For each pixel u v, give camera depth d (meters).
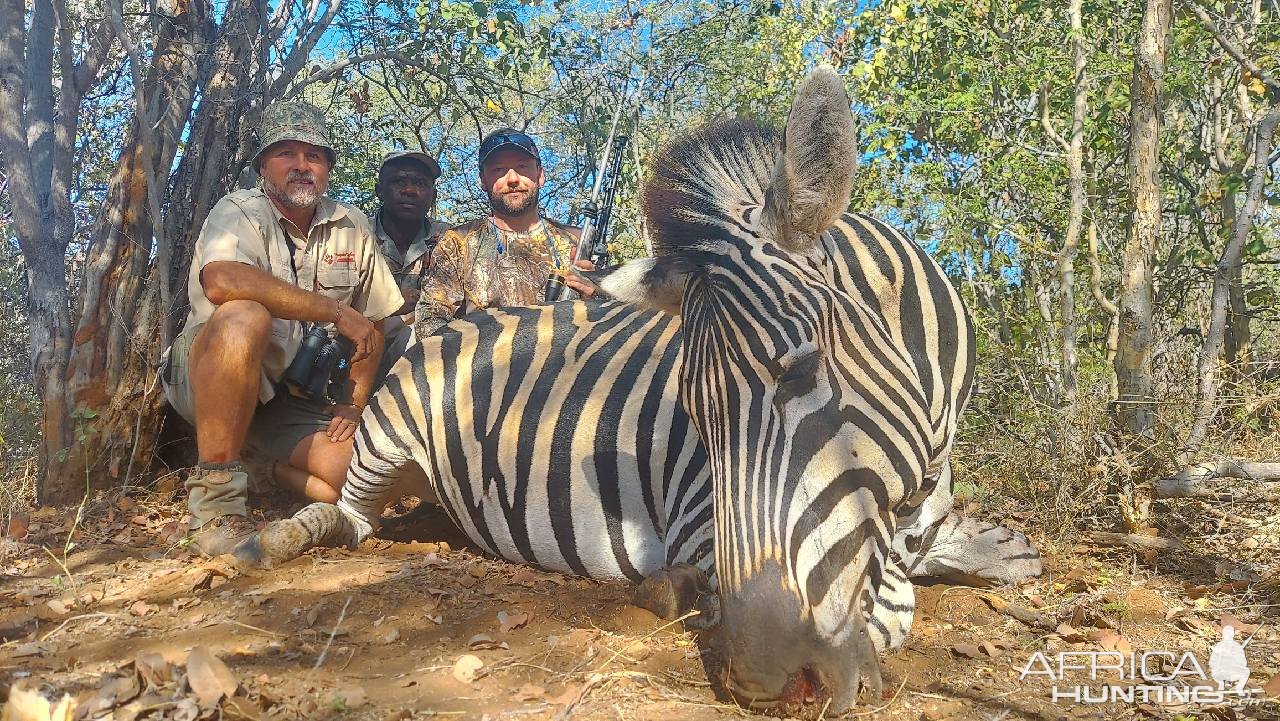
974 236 7.71
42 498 5.30
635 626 3.20
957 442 5.80
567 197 11.73
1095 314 7.24
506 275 6.03
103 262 5.43
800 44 9.73
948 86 7.75
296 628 3.25
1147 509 4.73
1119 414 4.97
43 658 2.99
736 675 2.26
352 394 4.88
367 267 5.11
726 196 2.64
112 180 5.59
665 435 3.54
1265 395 5.18
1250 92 7.18
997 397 6.41
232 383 4.34
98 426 5.38
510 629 3.23
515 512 3.95
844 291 2.78
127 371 5.45
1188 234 7.36
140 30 7.12
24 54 5.84
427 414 4.35
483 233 6.10
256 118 6.04
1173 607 3.71
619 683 2.76
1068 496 4.78
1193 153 7.35
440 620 3.31
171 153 5.74
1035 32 7.55
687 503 3.33
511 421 4.02
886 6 7.88
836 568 2.28
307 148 4.77
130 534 4.59
